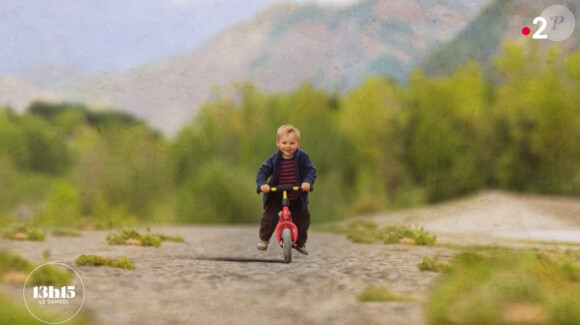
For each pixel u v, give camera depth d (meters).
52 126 8.32
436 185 8.81
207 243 5.40
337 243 5.26
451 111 9.05
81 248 4.67
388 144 9.38
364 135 9.50
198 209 9.27
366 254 4.45
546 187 8.43
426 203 8.65
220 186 9.50
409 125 9.12
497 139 8.93
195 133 9.38
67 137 8.55
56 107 8.23
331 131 9.65
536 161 8.75
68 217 7.80
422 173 9.08
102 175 8.73
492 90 8.77
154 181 9.11
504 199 7.93
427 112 9.08
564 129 8.67
